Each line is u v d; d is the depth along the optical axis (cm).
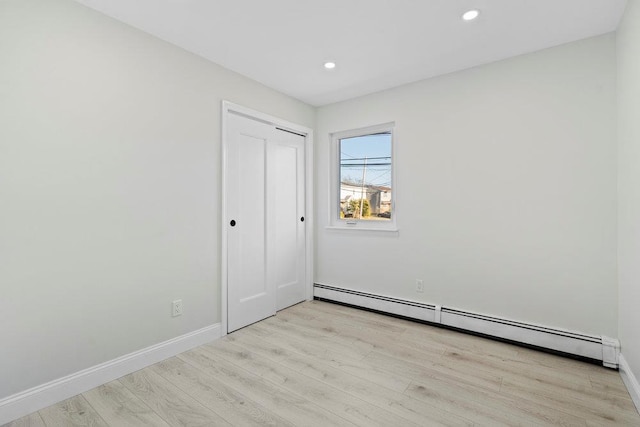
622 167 189
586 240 212
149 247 208
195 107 236
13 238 153
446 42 221
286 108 321
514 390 175
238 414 155
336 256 348
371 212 332
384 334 256
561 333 215
